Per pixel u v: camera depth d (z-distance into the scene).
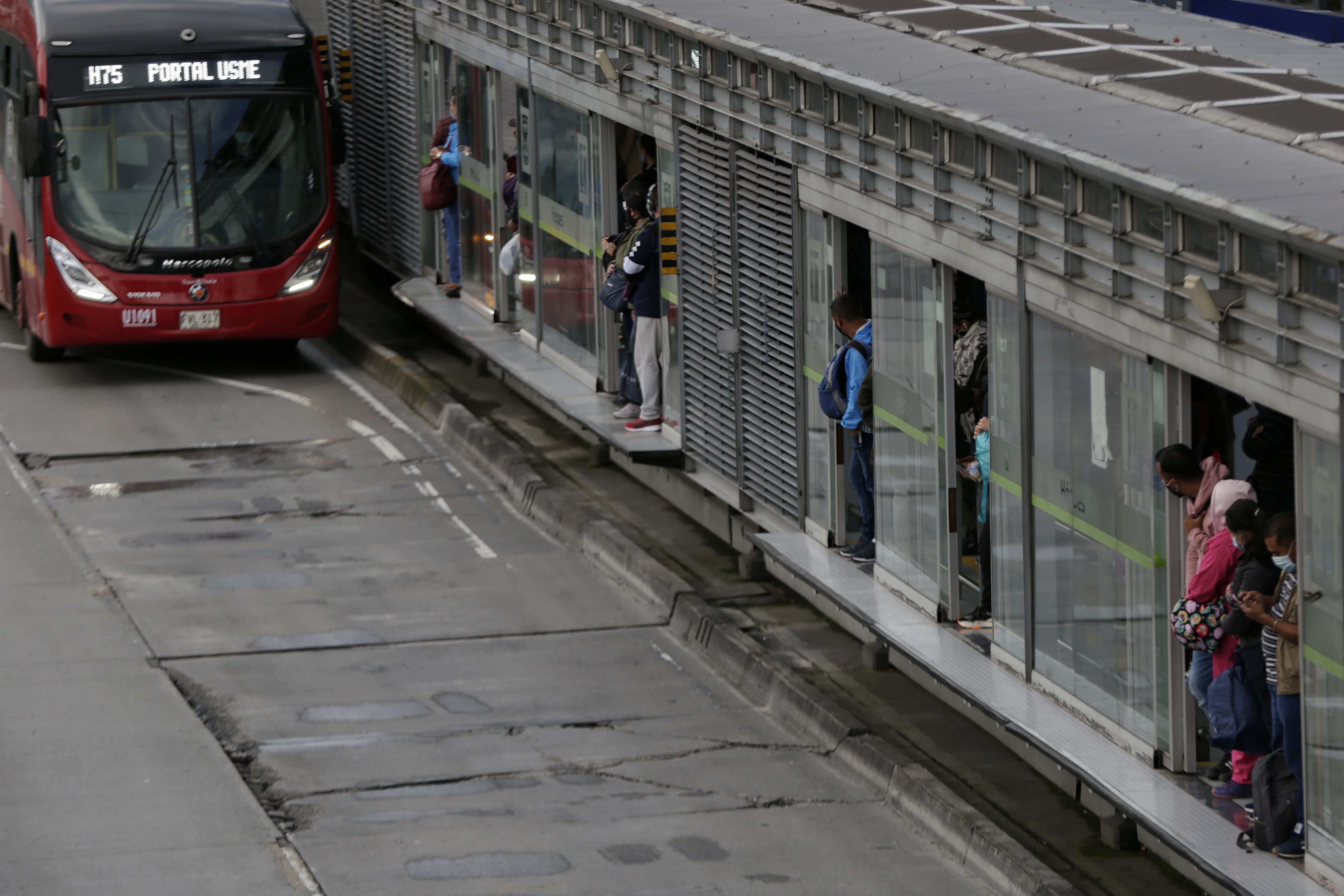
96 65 51.56
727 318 37.62
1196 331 22.97
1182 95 28.48
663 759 29.53
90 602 36.28
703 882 25.27
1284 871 22.19
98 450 46.41
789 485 36.03
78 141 51.41
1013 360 27.86
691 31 36.69
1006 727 26.70
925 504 31.06
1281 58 33.50
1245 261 22.30
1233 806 24.02
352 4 64.94
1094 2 42.91
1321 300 21.02
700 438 39.56
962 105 28.56
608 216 43.69
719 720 31.17
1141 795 24.38
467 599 36.69
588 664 33.53
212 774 28.69
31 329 54.31
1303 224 20.98
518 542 40.19
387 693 32.09
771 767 29.28
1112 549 25.72
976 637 30.33
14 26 55.91
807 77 32.53
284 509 42.19
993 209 27.59
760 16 38.22
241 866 25.58
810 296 34.47
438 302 55.91
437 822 27.12
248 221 52.38
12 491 43.28
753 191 35.91
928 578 31.23
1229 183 23.08
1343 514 20.83
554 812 27.52
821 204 33.25
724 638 33.34
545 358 48.75
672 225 39.81
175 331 52.09
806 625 34.69
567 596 36.94
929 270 30.05
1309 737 21.83
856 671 32.53
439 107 56.19
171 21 52.41
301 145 53.09
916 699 31.28
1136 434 24.88
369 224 64.81
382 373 53.44
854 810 27.75
